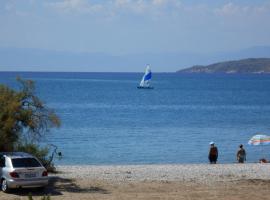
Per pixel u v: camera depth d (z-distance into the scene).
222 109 156.62
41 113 36.62
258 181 38.38
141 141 80.81
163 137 86.31
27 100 36.28
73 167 47.78
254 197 32.03
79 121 111.44
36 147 42.72
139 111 143.50
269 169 45.84
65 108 148.38
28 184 30.97
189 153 69.62
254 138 66.12
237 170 44.88
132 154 68.00
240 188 35.31
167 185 36.34
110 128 98.62
